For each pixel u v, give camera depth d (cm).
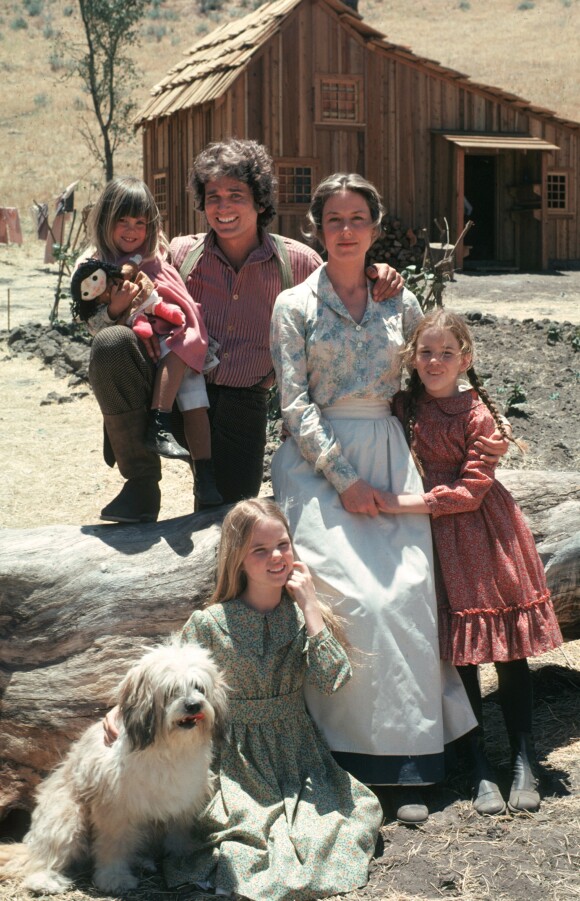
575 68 4691
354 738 394
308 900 344
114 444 426
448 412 421
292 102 1989
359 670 394
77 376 1099
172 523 439
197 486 439
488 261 2317
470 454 412
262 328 473
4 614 420
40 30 5766
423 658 396
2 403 1034
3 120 4353
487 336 1238
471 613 405
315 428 406
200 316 440
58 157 3853
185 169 2100
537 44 5212
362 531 408
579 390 1004
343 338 415
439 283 985
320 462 405
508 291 1834
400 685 393
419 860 364
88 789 357
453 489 408
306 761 388
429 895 345
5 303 1655
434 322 415
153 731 338
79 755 370
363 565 401
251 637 387
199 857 362
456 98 2152
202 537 429
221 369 470
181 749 347
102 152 3925
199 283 469
